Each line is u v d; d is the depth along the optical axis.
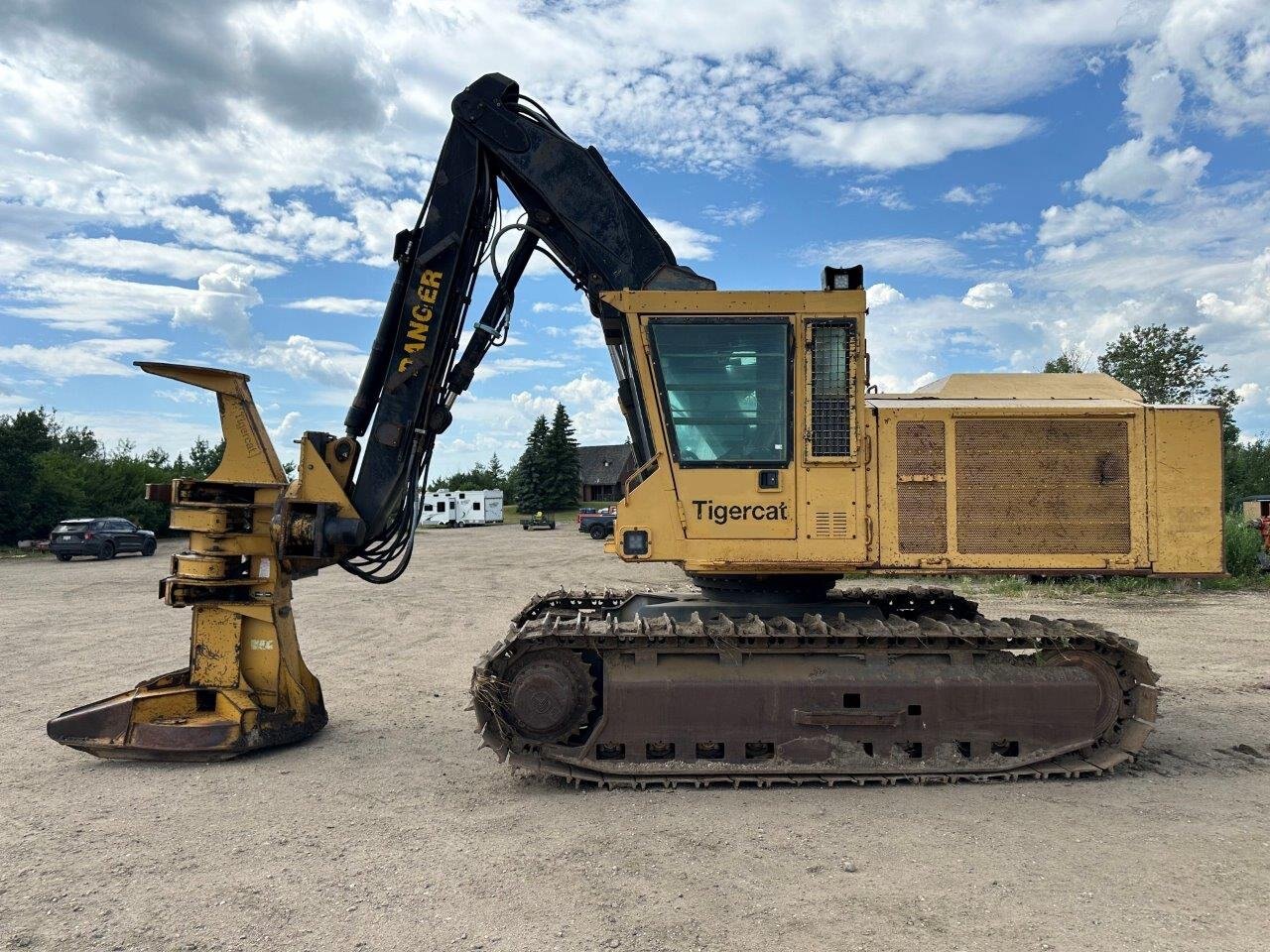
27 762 5.88
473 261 6.58
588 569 22.95
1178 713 7.11
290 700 6.33
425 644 10.95
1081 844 4.26
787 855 4.15
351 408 6.67
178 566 6.27
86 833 4.53
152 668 9.09
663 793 5.18
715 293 5.63
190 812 4.86
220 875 3.98
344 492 6.46
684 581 19.47
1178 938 3.28
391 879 3.92
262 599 6.30
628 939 3.31
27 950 3.26
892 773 5.28
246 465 6.39
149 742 5.82
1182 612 13.13
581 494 83.88
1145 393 29.56
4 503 30.48
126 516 37.19
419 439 6.57
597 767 5.29
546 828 4.57
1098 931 3.34
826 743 5.37
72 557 27.73
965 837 4.37
